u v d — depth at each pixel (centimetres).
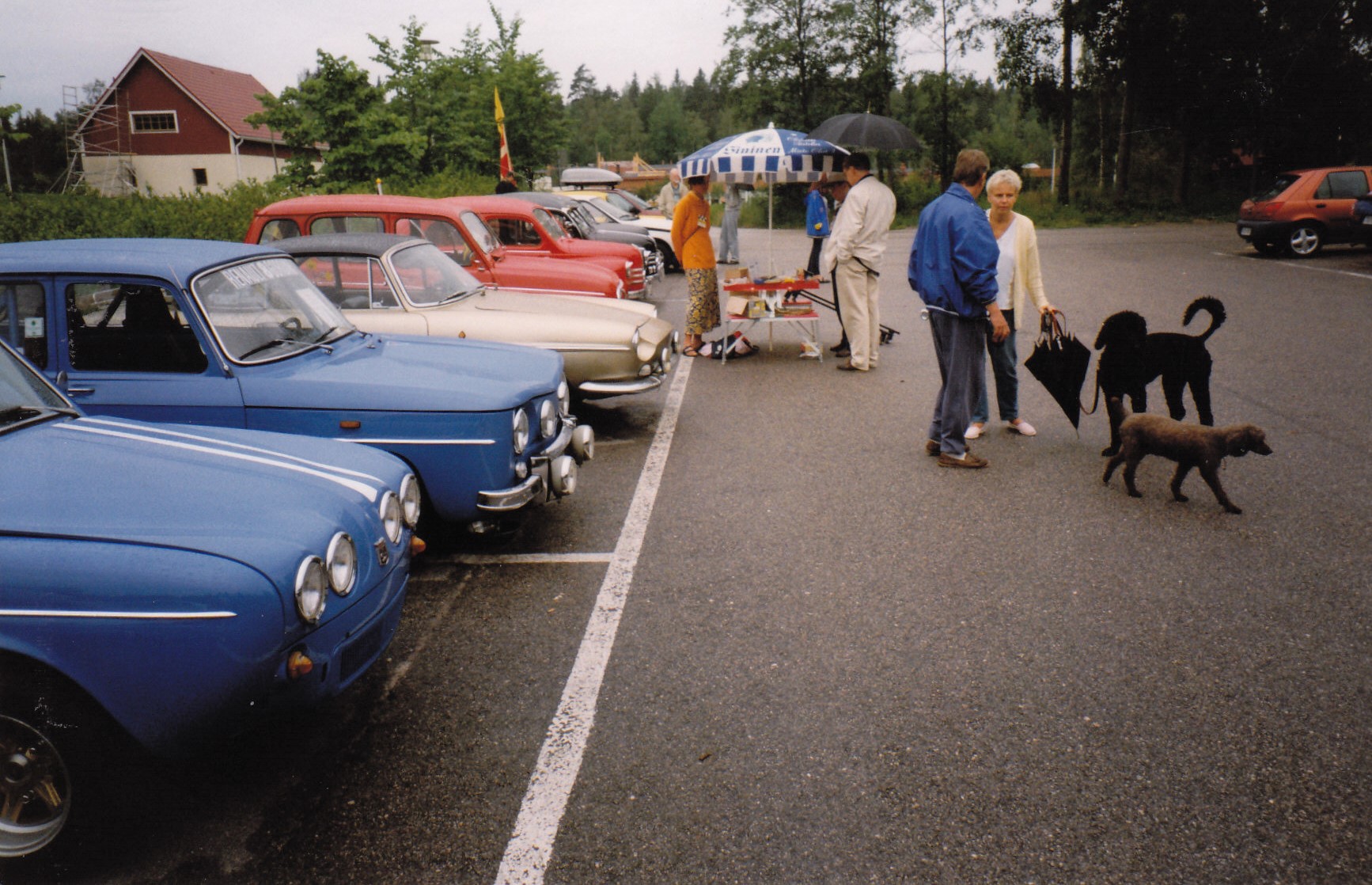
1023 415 778
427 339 552
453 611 445
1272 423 715
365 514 315
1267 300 1297
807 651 398
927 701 358
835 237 941
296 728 349
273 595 263
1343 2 3375
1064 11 3700
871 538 520
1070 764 318
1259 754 320
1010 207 668
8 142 5103
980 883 265
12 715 258
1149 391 841
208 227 1334
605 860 277
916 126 4509
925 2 4272
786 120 4716
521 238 1073
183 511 276
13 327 446
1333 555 478
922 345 1105
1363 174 1861
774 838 285
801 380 930
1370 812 291
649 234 1923
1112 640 400
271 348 468
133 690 255
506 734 343
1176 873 267
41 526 262
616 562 498
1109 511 550
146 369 448
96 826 264
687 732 341
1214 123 3628
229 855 281
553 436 517
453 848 283
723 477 636
